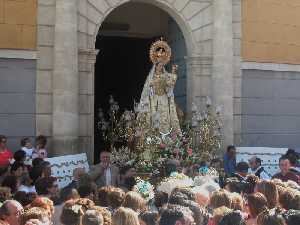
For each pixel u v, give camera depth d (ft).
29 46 58.08
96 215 21.24
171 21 73.92
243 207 27.09
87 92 60.59
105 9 61.67
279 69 69.97
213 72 65.57
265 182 29.37
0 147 52.19
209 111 62.54
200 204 27.07
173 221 20.10
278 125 70.13
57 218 28.22
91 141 60.75
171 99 62.44
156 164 57.00
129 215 21.15
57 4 58.39
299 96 71.56
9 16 57.52
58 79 58.03
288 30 70.69
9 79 57.57
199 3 65.77
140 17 77.92
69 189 34.47
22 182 39.93
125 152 59.11
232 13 66.95
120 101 84.79
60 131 57.77
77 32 59.47
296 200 26.45
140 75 80.94
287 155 51.98
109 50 84.99
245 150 65.10
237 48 67.56
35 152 53.26
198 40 65.67
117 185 47.98
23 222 22.57
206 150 61.26
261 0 69.00
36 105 58.29
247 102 68.23
